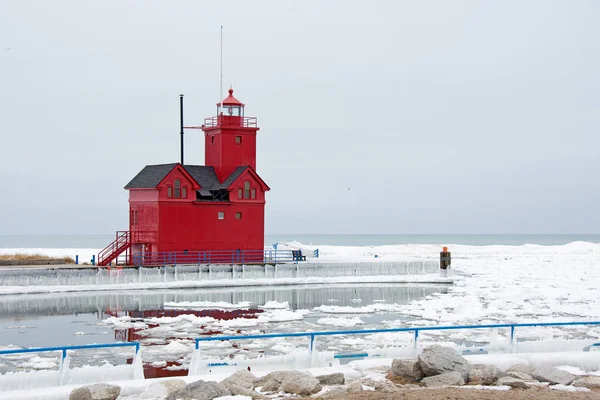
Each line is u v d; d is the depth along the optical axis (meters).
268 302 61.84
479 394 23.19
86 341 43.88
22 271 67.69
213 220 82.50
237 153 88.19
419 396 22.89
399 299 68.06
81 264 81.31
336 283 81.50
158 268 73.38
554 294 71.00
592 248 172.25
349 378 26.62
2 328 49.06
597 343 31.83
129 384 24.89
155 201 79.50
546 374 25.81
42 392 23.62
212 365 28.20
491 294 70.56
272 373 25.45
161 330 47.84
